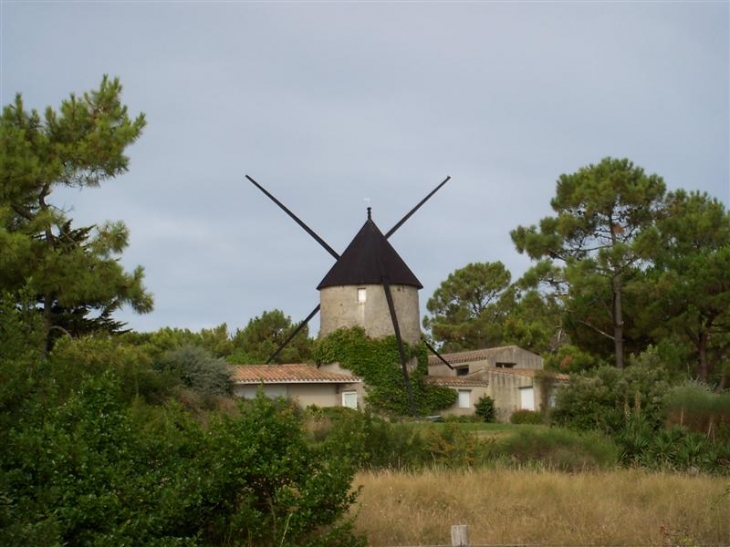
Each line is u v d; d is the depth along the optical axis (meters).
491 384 59.72
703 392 31.64
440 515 15.52
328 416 37.41
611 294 51.41
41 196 34.25
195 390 39.84
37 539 9.25
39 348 12.04
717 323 50.03
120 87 35.59
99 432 11.59
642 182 52.97
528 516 15.34
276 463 12.38
